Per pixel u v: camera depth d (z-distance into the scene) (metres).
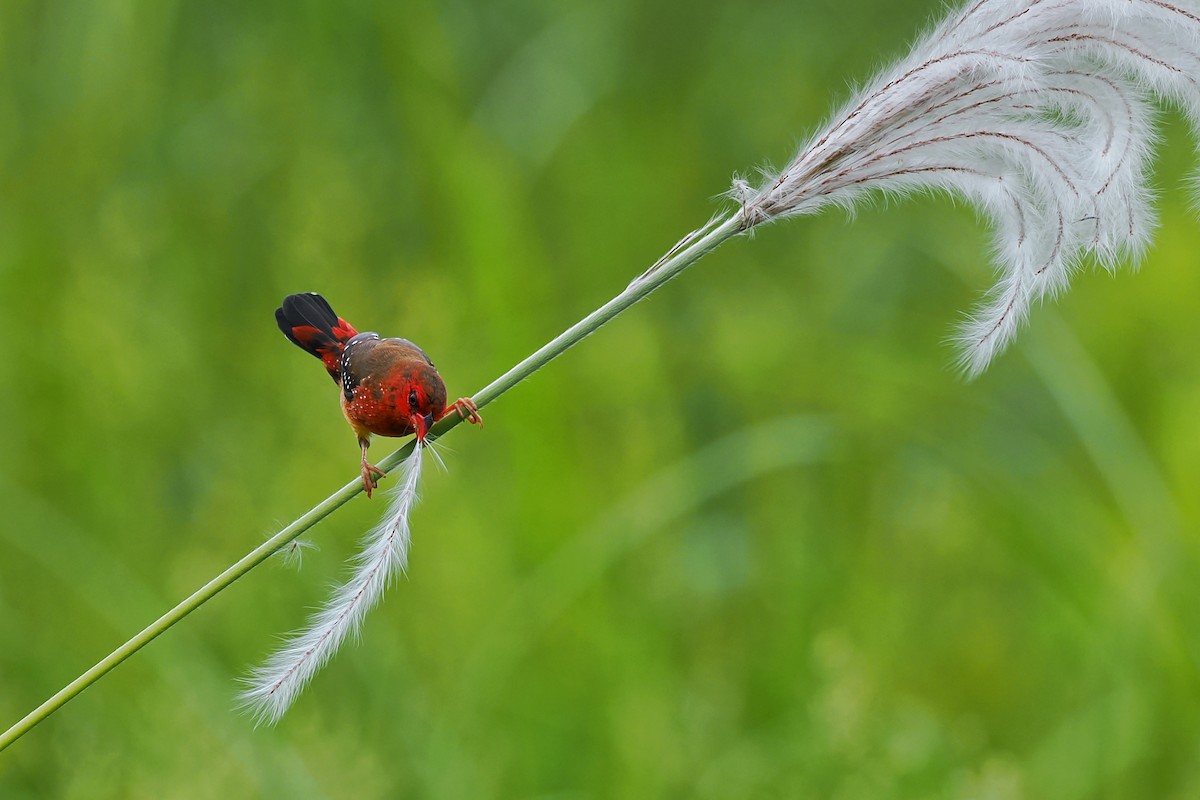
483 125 14.86
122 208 12.43
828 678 9.87
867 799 9.47
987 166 5.48
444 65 13.75
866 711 9.84
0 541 10.68
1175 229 14.61
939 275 15.53
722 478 11.90
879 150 5.49
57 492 11.19
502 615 10.59
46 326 11.90
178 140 13.82
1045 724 11.02
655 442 12.44
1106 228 5.41
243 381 12.28
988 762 9.70
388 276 12.95
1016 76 5.30
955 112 5.46
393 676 9.98
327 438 11.77
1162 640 10.40
